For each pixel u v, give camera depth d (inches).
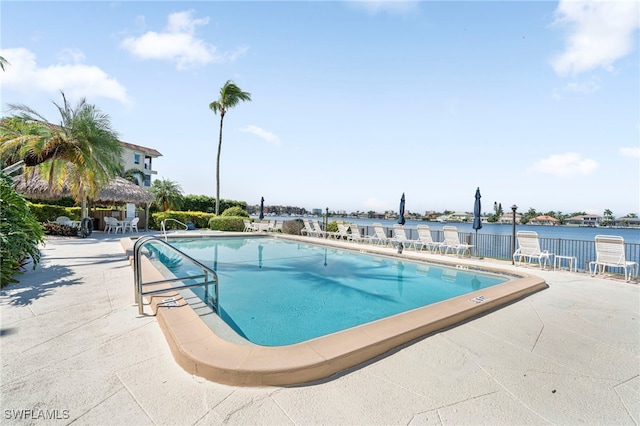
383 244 547.5
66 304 161.3
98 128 387.9
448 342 125.2
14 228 215.0
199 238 579.8
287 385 91.0
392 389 90.7
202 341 106.3
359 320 184.9
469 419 78.3
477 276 305.6
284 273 314.5
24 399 81.4
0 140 367.2
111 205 769.6
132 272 240.2
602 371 104.6
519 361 110.4
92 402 80.9
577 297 200.5
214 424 73.7
